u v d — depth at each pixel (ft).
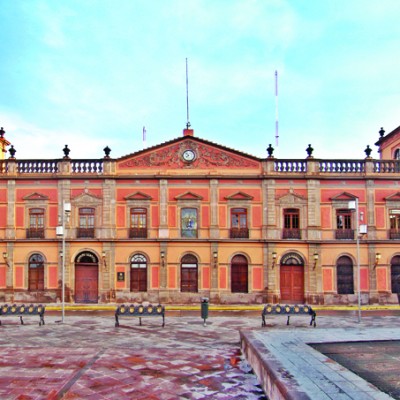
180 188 102.27
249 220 101.35
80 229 100.83
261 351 40.06
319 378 31.55
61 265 100.22
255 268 100.42
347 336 47.50
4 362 45.11
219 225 101.40
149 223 101.35
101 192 101.96
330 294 99.91
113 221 101.35
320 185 102.37
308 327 67.41
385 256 101.19
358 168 102.89
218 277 100.07
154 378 39.83
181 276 100.68
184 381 39.01
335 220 101.71
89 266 101.30
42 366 43.57
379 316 81.56
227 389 36.99
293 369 33.91
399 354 40.60
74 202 101.71
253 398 34.96
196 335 60.90
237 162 103.09
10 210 101.60
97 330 64.80
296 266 101.35
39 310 69.36
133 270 100.99
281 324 70.49
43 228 101.19
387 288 100.48
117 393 35.83
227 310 87.76
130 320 74.74
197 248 100.83
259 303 99.40
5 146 121.08
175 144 103.55
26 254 100.83
